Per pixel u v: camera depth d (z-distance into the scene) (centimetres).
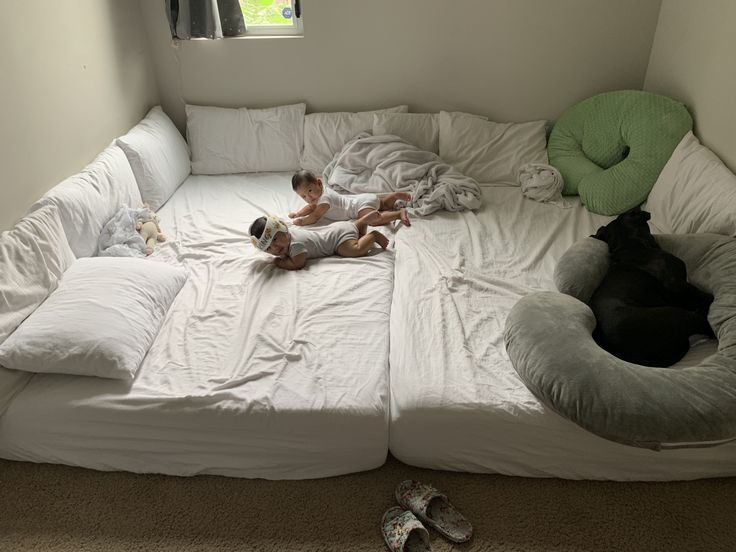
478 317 193
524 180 281
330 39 296
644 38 286
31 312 181
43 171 217
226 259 229
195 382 169
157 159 273
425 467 170
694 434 146
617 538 152
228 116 307
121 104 279
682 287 187
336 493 166
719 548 149
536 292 190
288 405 160
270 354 178
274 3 302
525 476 168
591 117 280
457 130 296
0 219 192
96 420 164
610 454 160
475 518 157
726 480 166
